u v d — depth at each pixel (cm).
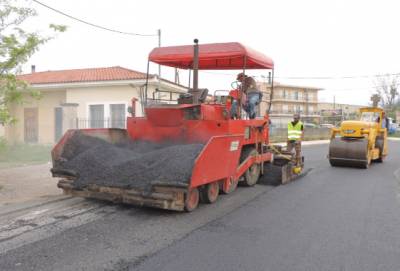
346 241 551
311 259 480
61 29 871
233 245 523
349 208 754
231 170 770
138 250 496
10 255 472
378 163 1639
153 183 620
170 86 1952
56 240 527
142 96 979
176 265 451
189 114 794
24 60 822
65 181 711
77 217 638
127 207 702
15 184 903
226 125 764
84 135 796
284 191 920
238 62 962
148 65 927
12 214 652
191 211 686
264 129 1007
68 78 2180
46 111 2233
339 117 4534
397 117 5897
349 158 1404
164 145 807
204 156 638
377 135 1662
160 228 588
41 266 441
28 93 903
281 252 501
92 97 2102
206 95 833
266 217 670
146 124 839
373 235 581
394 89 5956
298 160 1154
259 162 966
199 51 869
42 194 802
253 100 938
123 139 879
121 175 664
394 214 711
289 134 1210
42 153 1519
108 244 515
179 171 625
